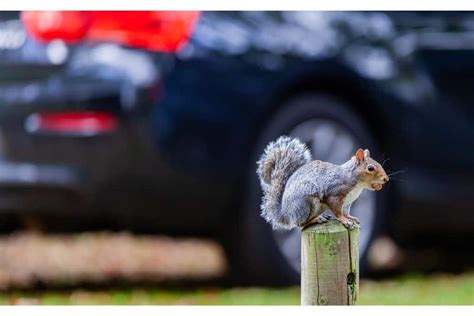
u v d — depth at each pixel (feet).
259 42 39.47
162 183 37.88
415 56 42.55
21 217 39.75
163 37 38.01
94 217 38.55
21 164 38.42
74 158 37.68
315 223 25.52
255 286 40.01
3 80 39.09
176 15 38.34
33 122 38.06
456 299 39.47
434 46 43.01
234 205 39.06
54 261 45.55
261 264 39.40
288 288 39.86
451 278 44.62
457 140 43.11
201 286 41.57
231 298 38.96
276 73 39.34
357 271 24.70
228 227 39.47
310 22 40.75
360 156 26.76
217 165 38.27
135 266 45.06
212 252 47.93
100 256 46.44
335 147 40.83
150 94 37.45
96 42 38.11
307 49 40.09
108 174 37.55
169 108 37.60
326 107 40.65
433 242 49.06
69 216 38.68
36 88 38.22
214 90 38.29
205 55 38.37
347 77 40.81
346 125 41.06
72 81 37.88
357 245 24.76
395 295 40.27
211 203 38.68
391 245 49.57
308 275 24.50
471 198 43.68
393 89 41.78
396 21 42.63
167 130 37.50
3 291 40.60
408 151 42.29
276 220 26.53
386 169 42.19
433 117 42.60
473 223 44.60
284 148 26.81
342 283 24.40
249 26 39.58
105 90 37.45
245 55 39.06
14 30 39.45
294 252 39.86
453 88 43.16
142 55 37.83
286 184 26.50
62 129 37.65
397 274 45.27
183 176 37.93
